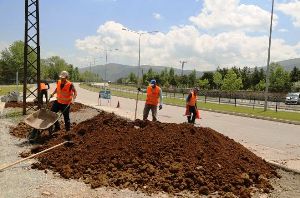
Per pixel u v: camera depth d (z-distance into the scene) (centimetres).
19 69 11700
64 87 1270
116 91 8150
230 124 2247
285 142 1540
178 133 984
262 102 5494
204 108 3597
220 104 4447
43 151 952
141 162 855
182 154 885
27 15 1995
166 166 836
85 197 694
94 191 731
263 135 1761
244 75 9212
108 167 850
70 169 848
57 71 17712
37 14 2009
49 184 764
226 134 1756
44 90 2509
